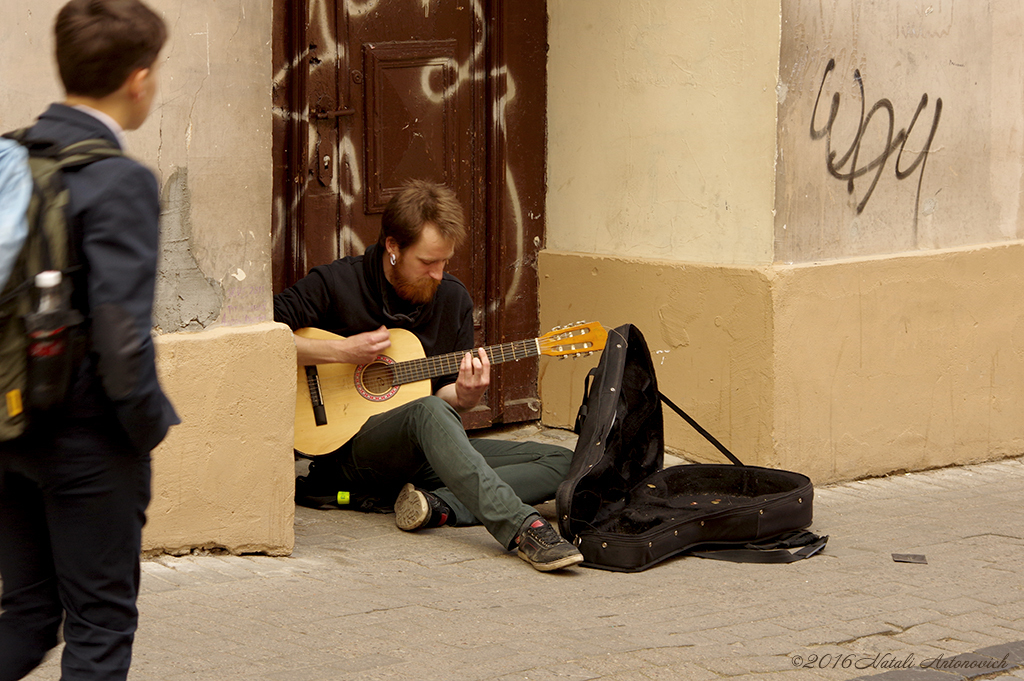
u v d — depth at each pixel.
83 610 2.79
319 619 4.22
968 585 4.80
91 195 2.54
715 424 6.60
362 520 5.77
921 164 6.80
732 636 4.12
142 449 2.69
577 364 7.55
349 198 6.92
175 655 3.78
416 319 5.80
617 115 7.19
